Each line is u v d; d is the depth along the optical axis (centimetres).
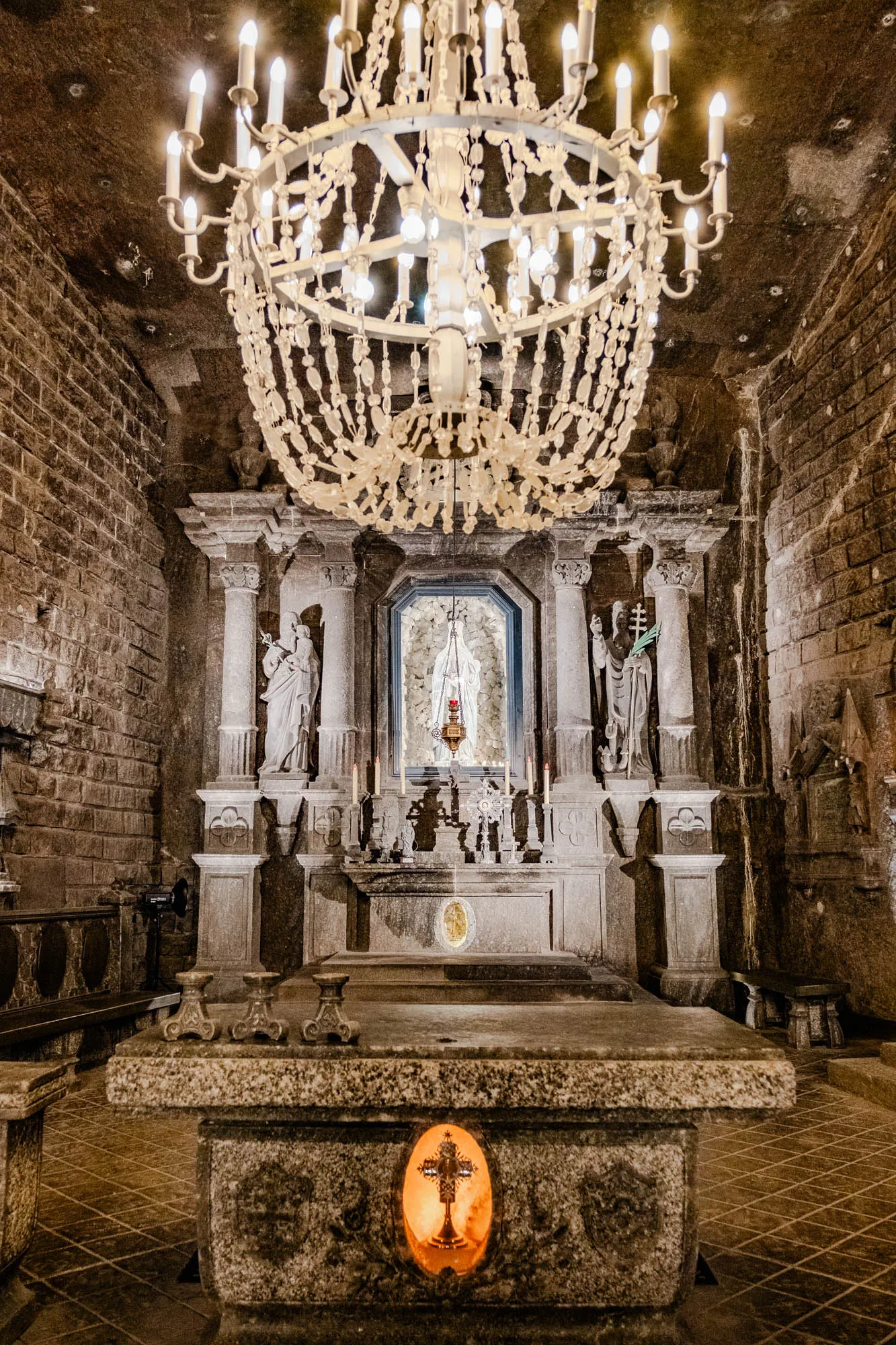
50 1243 403
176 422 989
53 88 671
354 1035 305
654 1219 305
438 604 994
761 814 955
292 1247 304
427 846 935
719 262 861
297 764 922
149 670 937
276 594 978
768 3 638
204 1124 310
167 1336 326
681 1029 332
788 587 930
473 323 407
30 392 739
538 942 865
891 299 775
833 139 746
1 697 669
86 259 807
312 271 411
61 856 762
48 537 759
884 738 775
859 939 805
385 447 390
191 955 905
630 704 938
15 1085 338
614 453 409
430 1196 320
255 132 323
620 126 368
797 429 920
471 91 642
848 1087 647
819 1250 394
